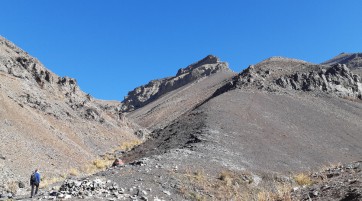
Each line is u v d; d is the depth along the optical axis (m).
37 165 38.03
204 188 20.53
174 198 18.16
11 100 51.56
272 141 41.62
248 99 62.91
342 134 56.00
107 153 57.66
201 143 33.97
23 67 70.38
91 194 16.48
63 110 67.25
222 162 27.44
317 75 89.69
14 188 28.11
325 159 40.09
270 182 24.08
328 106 74.38
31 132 46.47
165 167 22.83
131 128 90.25
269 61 122.44
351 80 92.50
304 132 51.22
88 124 70.38
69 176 33.84
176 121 49.00
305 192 10.46
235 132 40.50
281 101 68.19
